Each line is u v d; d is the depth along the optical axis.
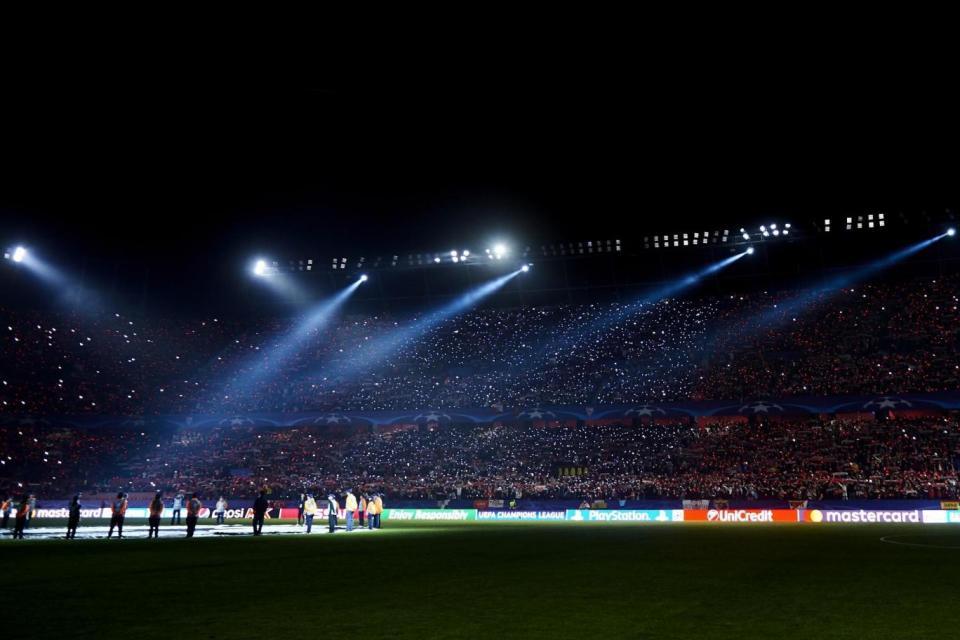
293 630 12.53
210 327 99.44
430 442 79.50
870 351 77.25
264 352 95.38
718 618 13.87
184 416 82.38
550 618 13.82
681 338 86.56
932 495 56.94
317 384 88.88
